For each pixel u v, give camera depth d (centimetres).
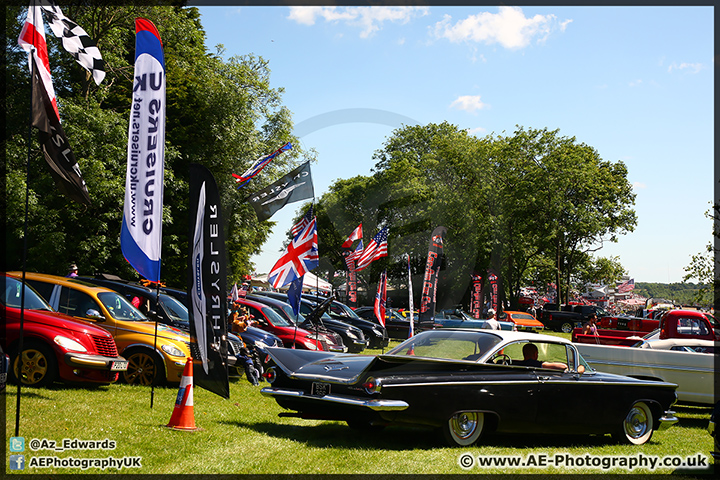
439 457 624
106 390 886
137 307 1166
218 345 784
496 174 3941
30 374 836
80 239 2105
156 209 786
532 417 717
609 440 831
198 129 2469
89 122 2050
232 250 2381
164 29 2522
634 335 1886
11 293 904
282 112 2631
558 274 4738
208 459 554
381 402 623
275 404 948
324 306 1670
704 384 1077
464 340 746
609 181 5228
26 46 680
